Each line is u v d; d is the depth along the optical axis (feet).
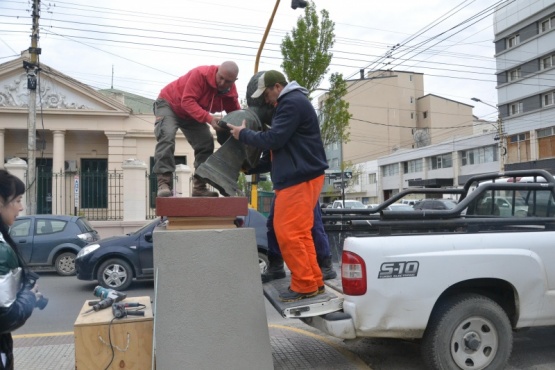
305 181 13.00
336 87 67.36
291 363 16.28
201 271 11.84
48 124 73.67
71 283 35.73
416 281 13.42
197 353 11.54
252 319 12.03
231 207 12.46
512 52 129.49
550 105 117.70
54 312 26.30
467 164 152.46
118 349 11.66
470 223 14.78
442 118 216.74
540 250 14.64
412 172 180.65
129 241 32.32
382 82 216.74
